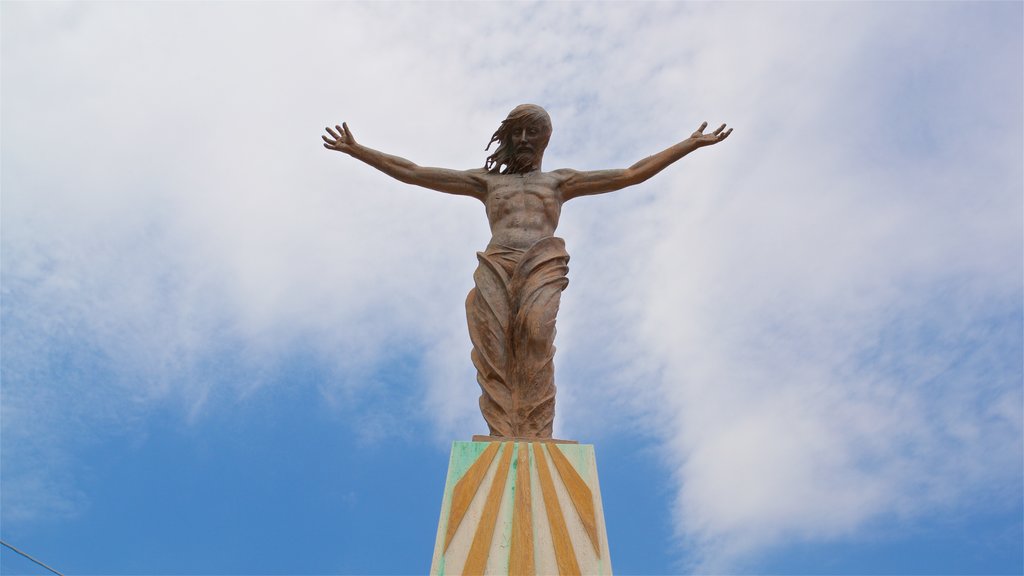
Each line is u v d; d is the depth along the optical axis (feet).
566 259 51.21
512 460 46.29
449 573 43.21
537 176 53.67
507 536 44.09
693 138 53.67
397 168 53.62
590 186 53.52
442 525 44.68
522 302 49.42
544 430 48.24
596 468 46.55
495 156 54.29
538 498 45.19
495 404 48.67
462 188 54.24
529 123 53.52
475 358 49.98
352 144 53.42
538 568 43.27
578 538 44.16
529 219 52.16
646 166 53.21
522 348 48.88
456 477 46.01
